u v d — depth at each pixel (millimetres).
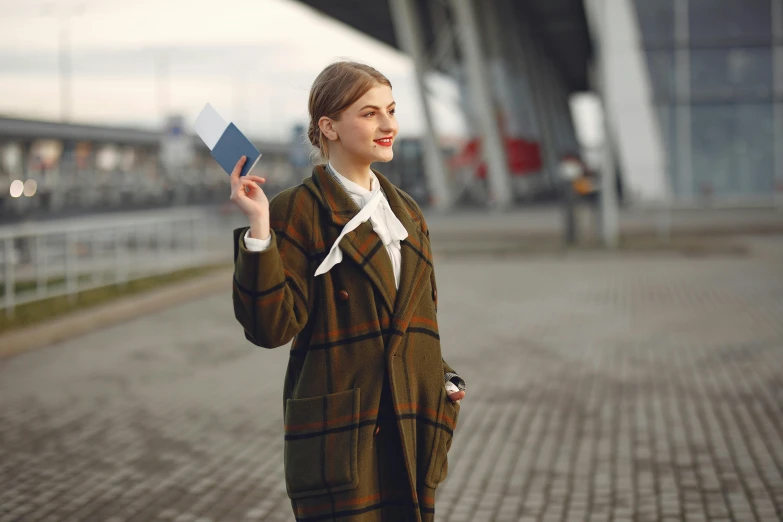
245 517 4668
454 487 5102
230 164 2436
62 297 12539
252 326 2426
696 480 5129
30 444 6020
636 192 35469
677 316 11047
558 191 50750
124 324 11148
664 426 6273
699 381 7629
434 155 33375
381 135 2576
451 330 10367
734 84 35312
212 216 36906
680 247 19453
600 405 6891
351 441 2498
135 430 6352
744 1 34875
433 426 2631
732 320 10648
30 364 8672
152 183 52438
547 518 4594
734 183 35469
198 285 14234
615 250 19500
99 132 53938
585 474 5281
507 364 8445
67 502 4898
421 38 33188
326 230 2568
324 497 2523
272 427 6426
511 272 16547
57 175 43000
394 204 2664
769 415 6504
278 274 2398
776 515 4566
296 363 2629
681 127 35562
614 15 35406
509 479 5219
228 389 7605
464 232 24688
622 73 35562
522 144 41344
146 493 5051
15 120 45562
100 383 7816
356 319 2543
